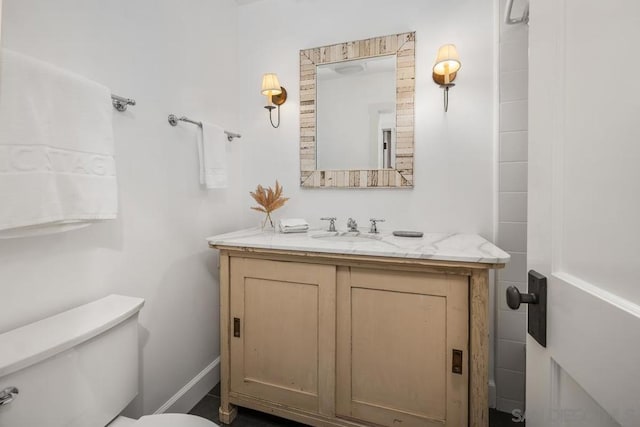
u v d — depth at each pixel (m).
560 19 0.49
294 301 1.35
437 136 1.65
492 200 1.58
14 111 0.80
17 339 0.82
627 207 0.35
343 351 1.28
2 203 0.77
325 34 1.84
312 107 1.86
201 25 1.67
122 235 1.23
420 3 1.65
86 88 0.98
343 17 1.80
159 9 1.40
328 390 1.30
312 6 1.86
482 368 1.09
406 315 1.19
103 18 1.14
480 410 1.09
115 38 1.19
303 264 1.32
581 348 0.43
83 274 1.08
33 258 0.93
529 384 0.61
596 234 0.41
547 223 0.53
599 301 0.40
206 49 1.71
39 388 0.76
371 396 1.25
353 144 1.79
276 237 1.52
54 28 0.98
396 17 1.70
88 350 0.88
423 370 1.17
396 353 1.21
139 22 1.30
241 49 2.01
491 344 1.58
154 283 1.38
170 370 1.47
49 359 0.78
